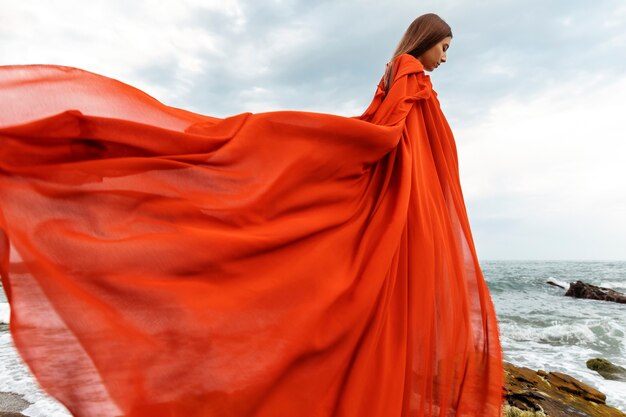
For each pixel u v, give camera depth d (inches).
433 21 82.1
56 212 43.9
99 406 38.0
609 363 357.7
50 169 45.4
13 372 250.1
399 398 52.1
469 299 67.0
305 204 57.1
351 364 51.3
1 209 41.6
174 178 50.4
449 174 76.2
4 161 43.2
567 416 214.4
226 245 47.5
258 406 44.0
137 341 41.1
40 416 186.5
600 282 1515.7
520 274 1963.6
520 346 470.3
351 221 61.1
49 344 38.5
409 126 71.4
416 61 75.5
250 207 52.3
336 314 52.1
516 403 224.8
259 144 56.4
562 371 345.1
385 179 65.4
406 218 61.6
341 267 55.9
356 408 49.2
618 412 235.3
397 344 55.2
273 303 48.5
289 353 46.6
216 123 60.8
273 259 51.6
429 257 60.9
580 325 583.5
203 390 41.9
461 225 72.6
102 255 43.2
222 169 53.3
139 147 51.0
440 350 58.4
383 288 55.9
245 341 45.4
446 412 56.6
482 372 62.4
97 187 46.5
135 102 54.1
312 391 47.8
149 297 42.9
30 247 41.1
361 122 60.2
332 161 59.5
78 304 40.4
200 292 45.4
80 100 49.5
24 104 46.0
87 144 49.3
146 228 46.7
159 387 40.5
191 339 43.0
